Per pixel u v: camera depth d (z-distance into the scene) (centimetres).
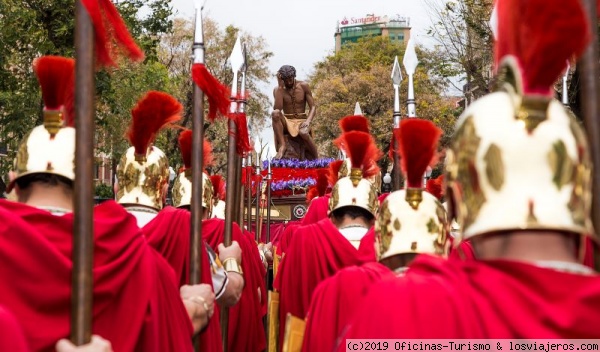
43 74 353
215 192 1051
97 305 330
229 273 562
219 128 2589
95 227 334
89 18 270
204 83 455
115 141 2394
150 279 344
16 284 312
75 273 262
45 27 1933
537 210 212
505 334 204
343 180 687
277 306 733
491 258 220
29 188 350
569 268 212
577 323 199
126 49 314
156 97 531
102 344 262
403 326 212
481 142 219
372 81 5162
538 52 210
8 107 2086
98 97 1942
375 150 688
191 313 416
